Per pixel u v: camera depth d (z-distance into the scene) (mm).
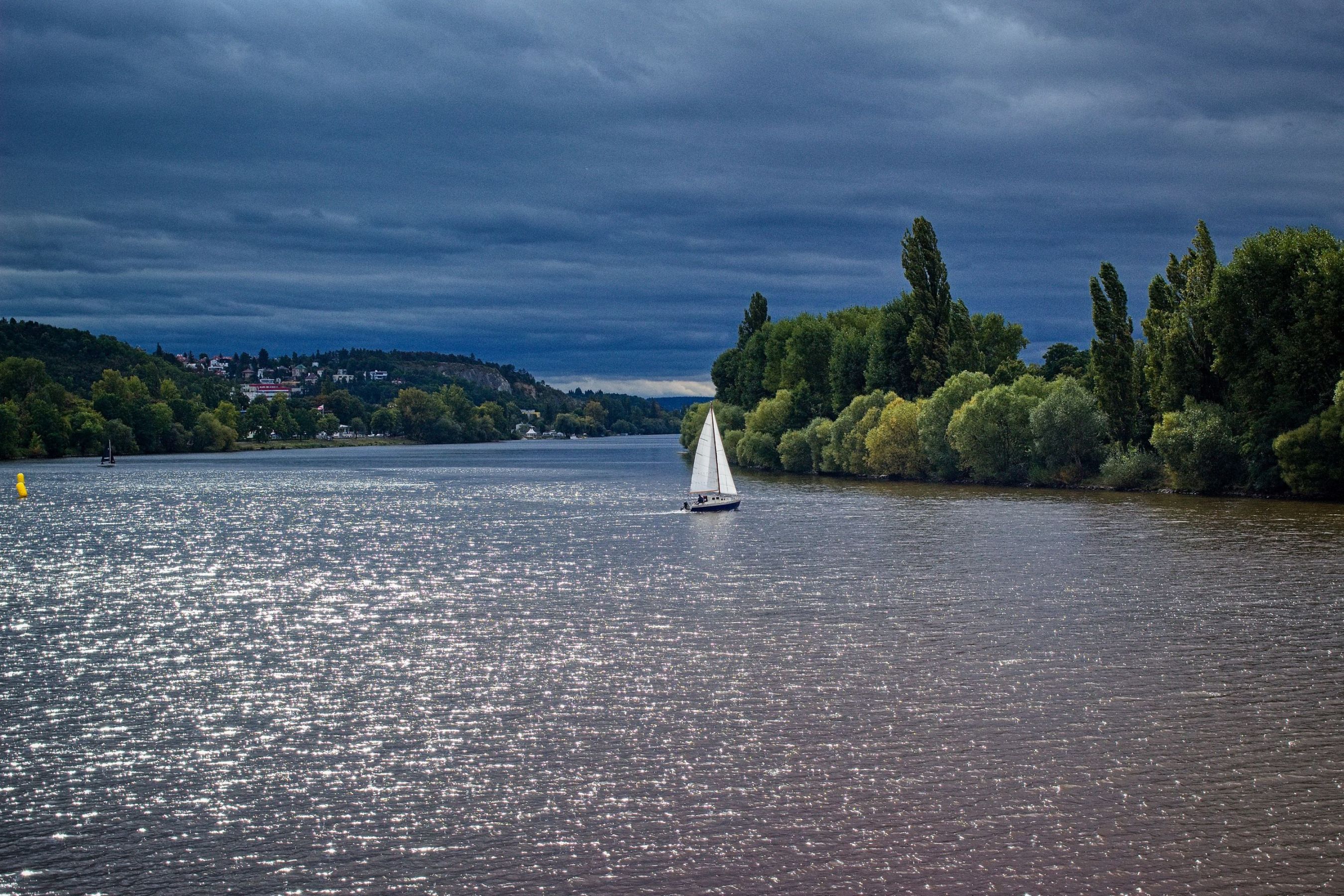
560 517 115938
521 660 48281
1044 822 30828
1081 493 123125
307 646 51688
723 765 35156
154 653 50531
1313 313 106250
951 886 27641
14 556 84938
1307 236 110062
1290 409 107188
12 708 42000
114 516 119750
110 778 35000
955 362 159125
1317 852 29000
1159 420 123938
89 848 30234
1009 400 133750
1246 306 110875
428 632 54500
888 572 70000
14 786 34344
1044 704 40688
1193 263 120125
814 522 101312
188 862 29406
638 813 31828
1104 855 28984
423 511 125875
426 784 34156
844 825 30812
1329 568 68375
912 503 117375
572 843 30094
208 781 34625
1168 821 30766
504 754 36531
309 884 28250
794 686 43312
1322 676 43906
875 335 172375
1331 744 36281
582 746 37062
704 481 116500
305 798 33281
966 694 41938
